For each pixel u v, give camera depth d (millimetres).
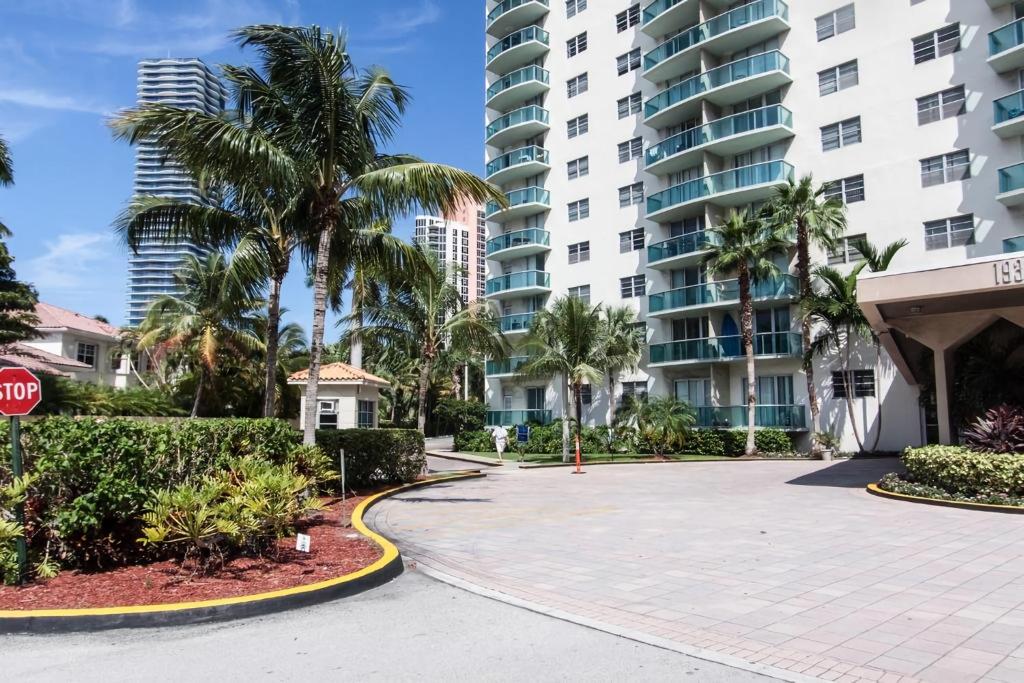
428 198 13531
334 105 13797
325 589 6672
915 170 27281
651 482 19109
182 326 30969
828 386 29484
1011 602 6430
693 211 34312
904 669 4734
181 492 7074
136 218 14586
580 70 41656
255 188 14289
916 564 8109
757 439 29797
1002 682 4477
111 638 5480
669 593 6875
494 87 45375
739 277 29609
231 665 4844
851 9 29828
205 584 6754
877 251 27375
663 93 35469
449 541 9859
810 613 6125
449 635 5559
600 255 39406
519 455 32969
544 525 11320
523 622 5930
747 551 8977
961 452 13953
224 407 34969
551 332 27766
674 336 35500
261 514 7648
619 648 5227
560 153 42188
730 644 5309
